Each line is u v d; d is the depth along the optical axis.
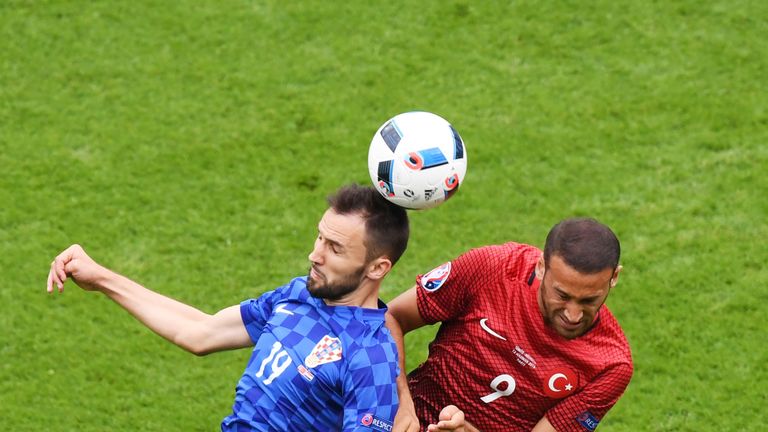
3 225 31.33
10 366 26.83
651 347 27.23
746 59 37.59
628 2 40.22
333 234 15.46
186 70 37.41
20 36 38.69
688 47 38.16
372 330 15.67
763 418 25.05
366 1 40.25
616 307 28.45
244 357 27.47
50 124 35.12
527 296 16.31
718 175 32.91
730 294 28.67
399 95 36.38
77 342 27.64
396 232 15.66
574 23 39.34
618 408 25.59
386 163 15.64
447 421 15.93
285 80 37.03
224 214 31.84
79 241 30.81
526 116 35.47
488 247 16.98
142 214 31.83
